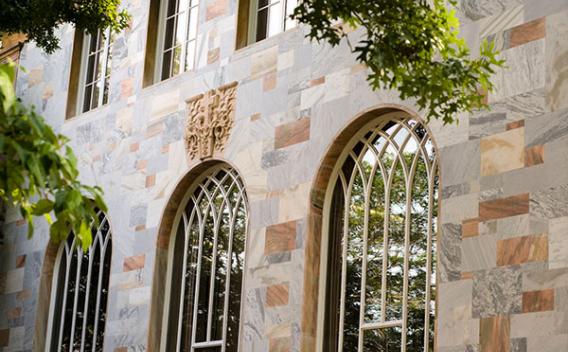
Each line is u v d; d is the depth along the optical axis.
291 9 22.55
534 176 16.31
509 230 16.45
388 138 19.59
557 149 16.11
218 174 23.62
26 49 30.97
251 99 22.59
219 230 23.19
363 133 20.11
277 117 21.80
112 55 27.55
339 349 19.52
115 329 24.84
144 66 26.16
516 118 16.78
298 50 21.67
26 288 28.14
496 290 16.41
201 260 23.44
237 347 21.81
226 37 23.78
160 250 24.27
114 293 25.19
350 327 19.44
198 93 24.16
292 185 21.03
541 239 15.98
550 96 16.39
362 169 20.00
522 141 16.61
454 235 17.23
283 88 21.83
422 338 18.00
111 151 26.56
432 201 18.42
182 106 24.52
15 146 9.37
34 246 28.23
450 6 18.28
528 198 16.31
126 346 24.36
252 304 21.27
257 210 21.73
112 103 26.95
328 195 20.50
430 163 18.64
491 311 16.39
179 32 25.83
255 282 21.33
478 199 17.02
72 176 9.87
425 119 18.41
